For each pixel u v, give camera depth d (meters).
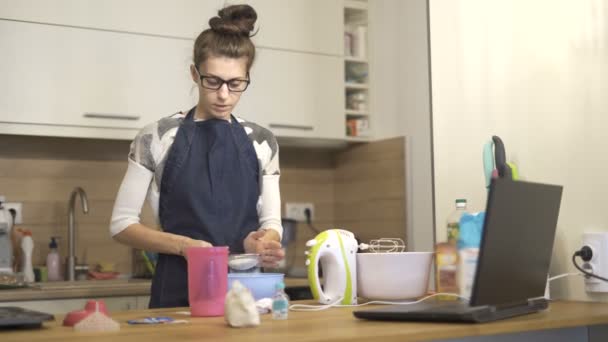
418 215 3.56
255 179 2.21
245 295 1.34
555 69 1.92
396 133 3.71
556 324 1.44
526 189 1.44
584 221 1.85
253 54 2.08
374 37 3.87
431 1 2.30
